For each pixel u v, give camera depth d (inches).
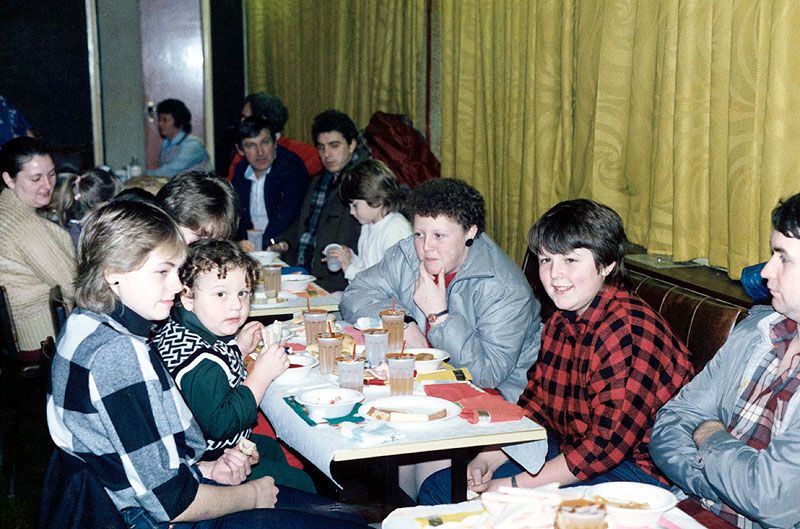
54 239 153.1
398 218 151.9
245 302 92.0
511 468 99.7
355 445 79.5
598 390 91.2
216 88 336.2
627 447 89.4
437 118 212.8
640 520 62.7
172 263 74.7
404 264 130.6
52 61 306.8
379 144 198.2
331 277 175.8
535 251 94.4
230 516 80.8
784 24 103.8
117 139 333.1
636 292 116.7
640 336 90.7
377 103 233.1
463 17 180.7
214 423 86.2
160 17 329.1
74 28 307.6
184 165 283.1
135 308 74.4
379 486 113.7
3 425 165.6
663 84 125.8
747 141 111.6
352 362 93.8
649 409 89.8
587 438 91.2
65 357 73.3
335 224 178.2
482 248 115.0
